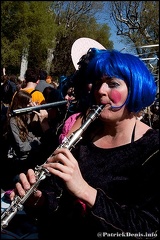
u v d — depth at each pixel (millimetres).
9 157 3855
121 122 1444
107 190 1368
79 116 1946
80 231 1400
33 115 3590
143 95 1405
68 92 3055
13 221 2195
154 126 4910
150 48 8922
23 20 15984
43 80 5539
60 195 1500
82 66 1750
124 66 1399
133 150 1377
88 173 1421
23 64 16438
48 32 15898
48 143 2275
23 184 1367
